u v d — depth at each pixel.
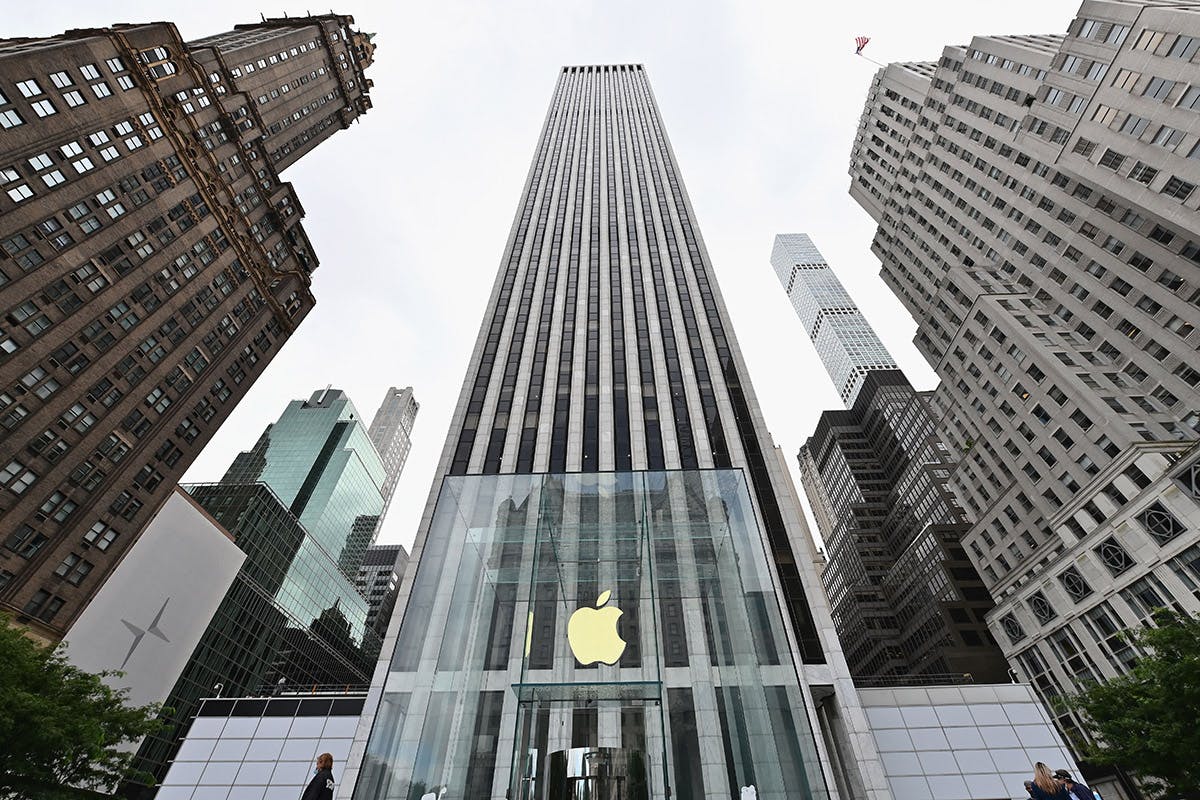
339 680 113.81
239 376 86.62
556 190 87.25
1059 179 73.00
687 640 18.28
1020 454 74.56
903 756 30.33
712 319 56.78
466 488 24.48
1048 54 74.50
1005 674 92.94
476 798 15.20
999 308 78.50
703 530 21.78
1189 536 50.88
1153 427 59.53
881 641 118.94
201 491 94.25
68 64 64.31
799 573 33.44
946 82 97.75
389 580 184.00
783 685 17.41
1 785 18.14
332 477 147.50
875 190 122.69
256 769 32.41
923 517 124.75
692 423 43.72
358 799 15.66
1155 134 56.97
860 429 164.25
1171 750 22.38
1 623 22.88
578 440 42.94
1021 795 28.91
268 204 98.62
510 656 18.08
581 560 20.73
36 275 58.69
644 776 15.41
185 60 82.94
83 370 62.72
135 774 22.62
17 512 54.25
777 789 15.10
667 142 101.19
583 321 57.22
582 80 135.75
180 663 68.62
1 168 56.88
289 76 107.62
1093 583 60.53
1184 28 53.88
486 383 50.03
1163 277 62.12
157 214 73.75
